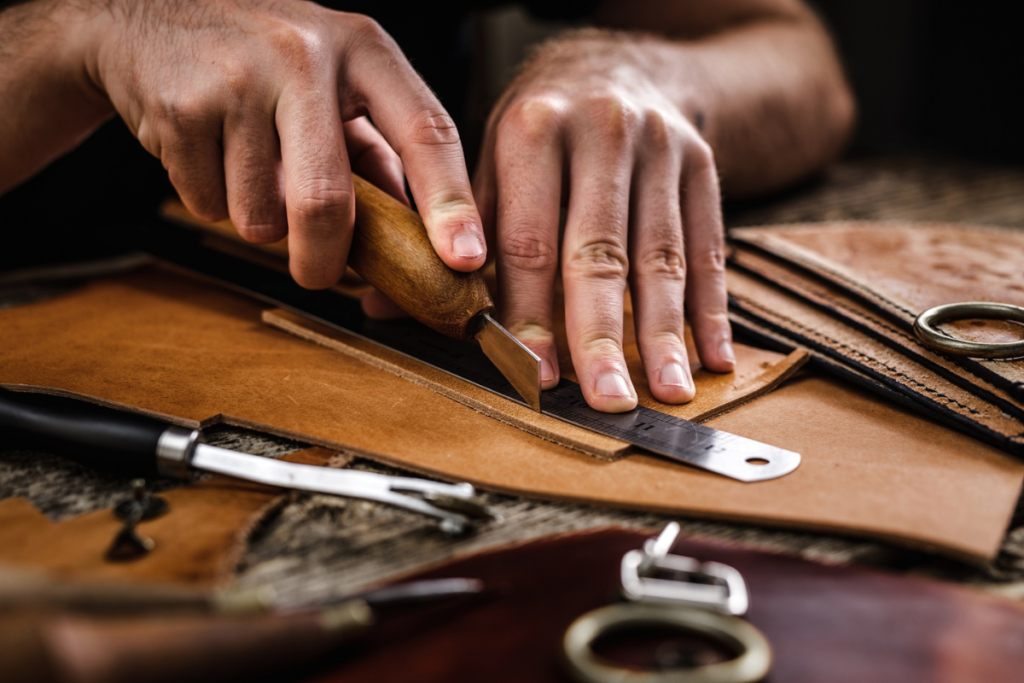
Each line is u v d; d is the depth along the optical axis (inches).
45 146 38.6
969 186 59.4
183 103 30.3
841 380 30.0
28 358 30.9
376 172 35.9
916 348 29.0
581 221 29.8
